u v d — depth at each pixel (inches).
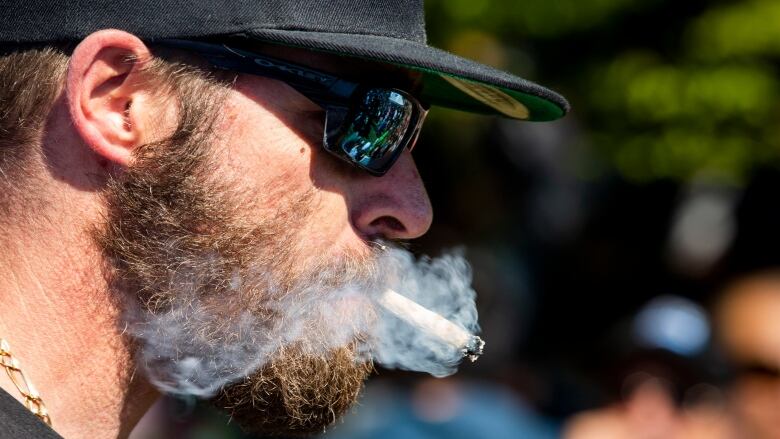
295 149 132.0
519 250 559.2
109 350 129.5
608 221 608.4
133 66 127.0
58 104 126.0
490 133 536.7
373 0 130.7
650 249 602.5
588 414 338.3
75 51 123.9
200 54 128.8
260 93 130.6
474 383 316.5
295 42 124.3
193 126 128.1
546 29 451.5
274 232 131.0
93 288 127.6
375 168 136.8
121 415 132.6
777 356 212.1
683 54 465.4
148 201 127.6
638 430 336.2
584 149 540.1
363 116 135.0
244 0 125.6
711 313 340.8
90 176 127.0
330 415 141.2
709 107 466.3
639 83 466.0
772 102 468.8
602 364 342.3
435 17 439.8
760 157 470.6
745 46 458.3
